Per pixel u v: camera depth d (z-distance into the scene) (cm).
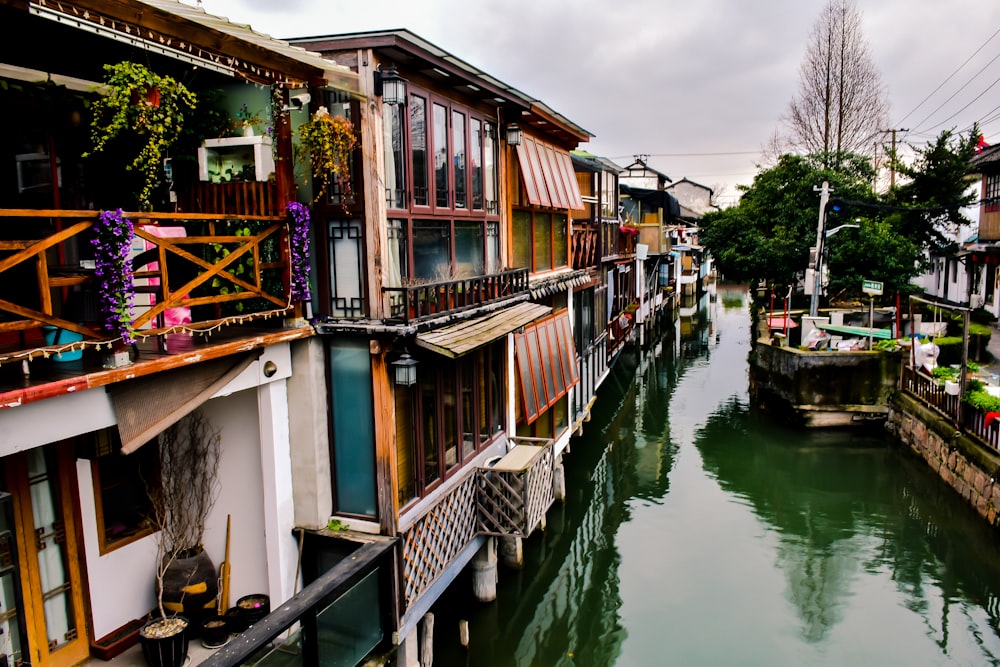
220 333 701
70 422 523
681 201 7706
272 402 745
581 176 2106
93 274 580
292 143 764
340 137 701
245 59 612
